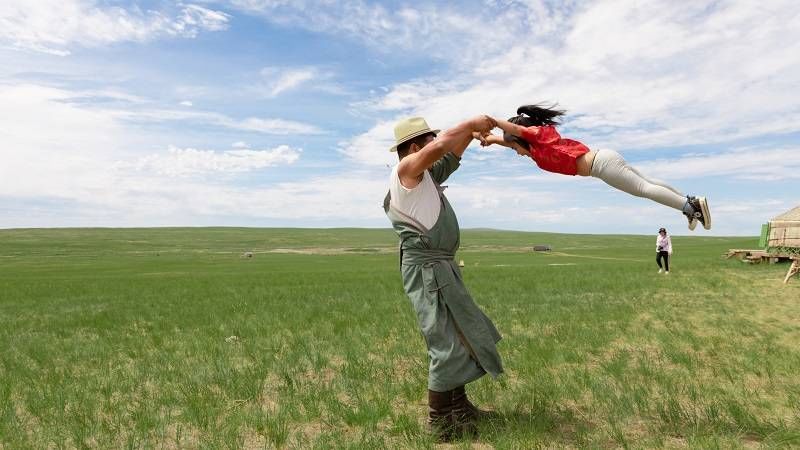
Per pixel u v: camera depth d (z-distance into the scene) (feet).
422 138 14.92
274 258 231.50
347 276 84.12
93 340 31.24
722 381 19.11
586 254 206.28
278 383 20.88
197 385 19.89
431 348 14.46
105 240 474.49
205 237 528.22
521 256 191.52
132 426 15.96
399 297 49.24
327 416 16.61
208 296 55.62
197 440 14.80
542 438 13.87
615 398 16.52
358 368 21.72
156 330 34.27
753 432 14.16
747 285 53.31
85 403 17.83
